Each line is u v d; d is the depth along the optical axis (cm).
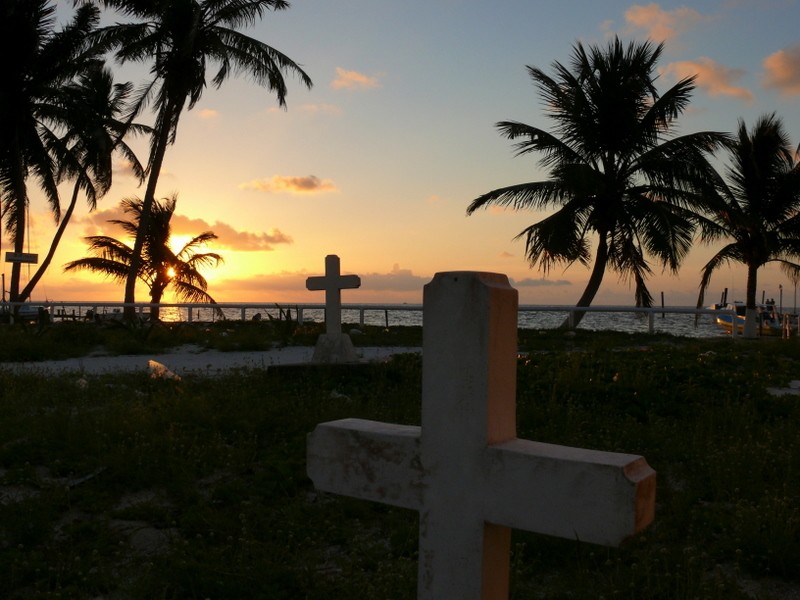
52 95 2969
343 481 306
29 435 737
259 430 781
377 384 1051
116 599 465
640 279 2691
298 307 2305
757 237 3169
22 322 2039
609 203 2608
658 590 432
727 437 756
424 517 283
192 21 2508
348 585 462
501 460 262
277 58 2642
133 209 3941
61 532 546
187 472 643
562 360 1250
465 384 269
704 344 1758
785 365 1327
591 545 500
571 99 2578
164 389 1006
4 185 3056
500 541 279
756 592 447
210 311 2938
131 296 2694
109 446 704
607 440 736
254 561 491
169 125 2678
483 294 262
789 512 527
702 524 530
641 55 2578
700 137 2503
